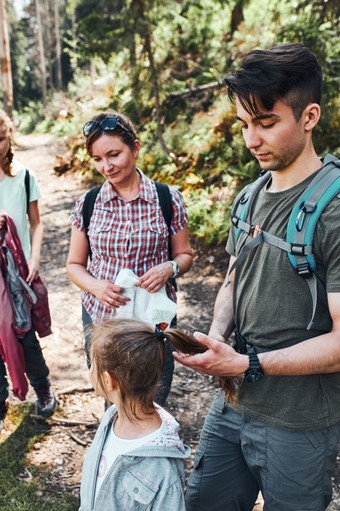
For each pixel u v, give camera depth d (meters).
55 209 8.34
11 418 3.12
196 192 6.75
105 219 2.23
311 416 1.51
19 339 2.78
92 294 2.29
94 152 2.09
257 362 1.45
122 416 1.49
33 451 2.88
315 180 1.40
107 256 2.25
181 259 2.36
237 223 1.65
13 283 2.66
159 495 1.38
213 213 6.14
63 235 7.07
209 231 5.87
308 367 1.39
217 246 5.89
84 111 12.64
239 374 1.47
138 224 2.21
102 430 1.54
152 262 2.28
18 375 2.67
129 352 1.41
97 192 2.27
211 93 9.34
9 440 2.93
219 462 1.78
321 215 1.36
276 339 1.51
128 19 7.56
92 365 1.51
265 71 1.29
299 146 1.39
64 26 41.28
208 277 5.47
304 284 1.43
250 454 1.66
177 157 8.26
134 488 1.39
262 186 1.63
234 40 9.03
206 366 1.46
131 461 1.40
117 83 12.41
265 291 1.50
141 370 1.42
